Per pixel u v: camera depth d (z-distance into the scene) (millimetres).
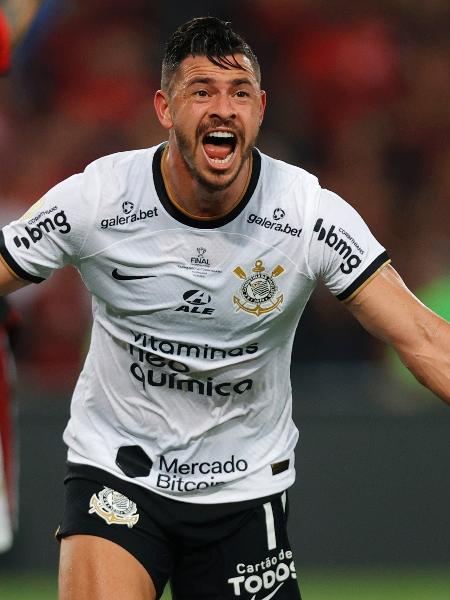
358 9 33531
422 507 23609
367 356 26266
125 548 12477
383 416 23703
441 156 32250
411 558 23578
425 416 23734
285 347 12883
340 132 32125
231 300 12250
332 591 22344
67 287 27578
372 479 23609
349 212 12312
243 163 11758
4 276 12391
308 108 32438
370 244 12234
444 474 23688
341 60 32625
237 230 12070
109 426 13102
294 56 32969
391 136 32312
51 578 23203
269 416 13133
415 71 33062
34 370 26922
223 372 12641
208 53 11508
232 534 13125
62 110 31969
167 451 12922
